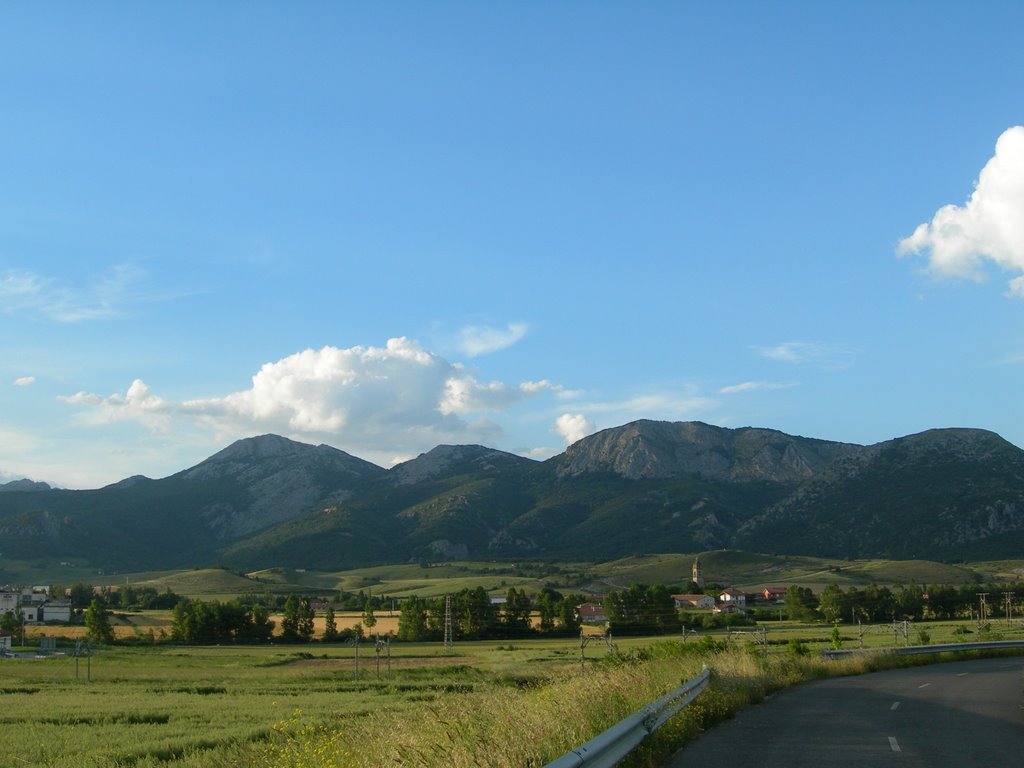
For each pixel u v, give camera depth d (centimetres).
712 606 15462
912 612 12638
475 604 11538
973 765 1297
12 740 2583
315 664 8025
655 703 1524
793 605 12988
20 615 11762
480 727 1167
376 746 1168
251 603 16788
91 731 2884
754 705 2200
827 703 2253
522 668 6203
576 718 1289
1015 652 4947
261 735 2619
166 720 3425
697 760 1350
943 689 2691
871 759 1353
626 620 11744
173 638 11206
